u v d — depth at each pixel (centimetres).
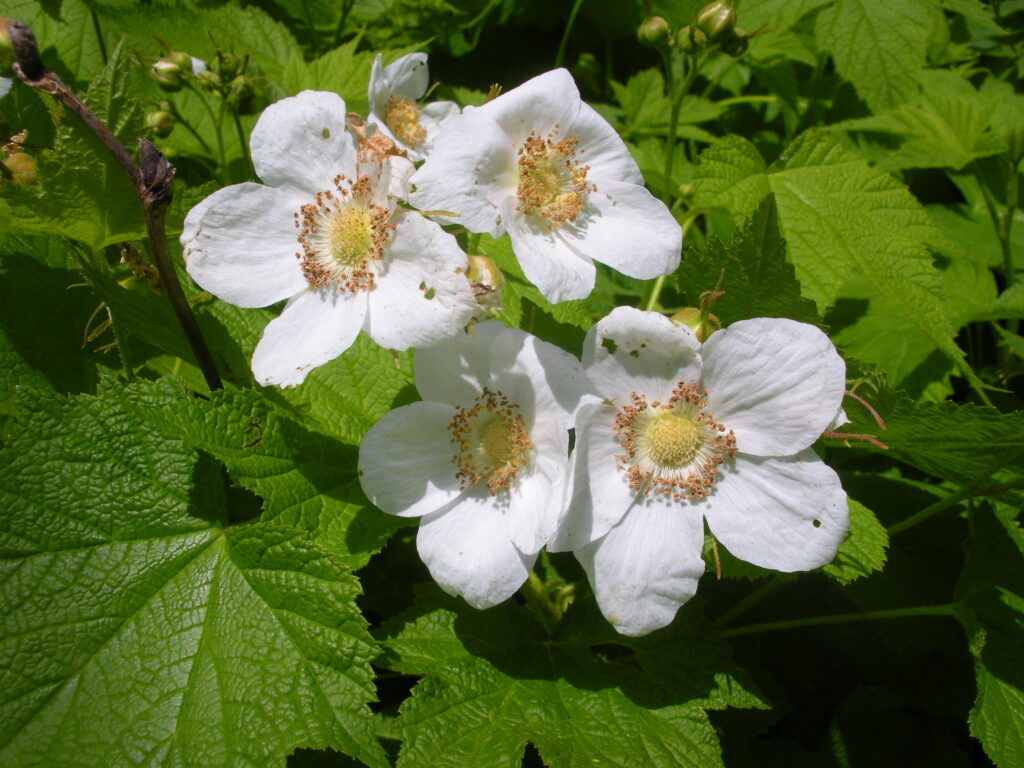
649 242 15
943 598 20
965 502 21
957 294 26
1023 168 30
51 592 14
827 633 21
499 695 15
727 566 15
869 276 22
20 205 14
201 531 15
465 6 32
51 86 12
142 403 14
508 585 14
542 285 14
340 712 13
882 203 23
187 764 13
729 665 15
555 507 13
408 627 15
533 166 15
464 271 13
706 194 23
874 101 27
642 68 35
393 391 18
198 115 27
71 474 14
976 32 36
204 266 14
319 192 15
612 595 14
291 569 14
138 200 14
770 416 14
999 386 26
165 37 26
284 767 13
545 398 14
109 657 14
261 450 15
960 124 28
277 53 27
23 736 13
